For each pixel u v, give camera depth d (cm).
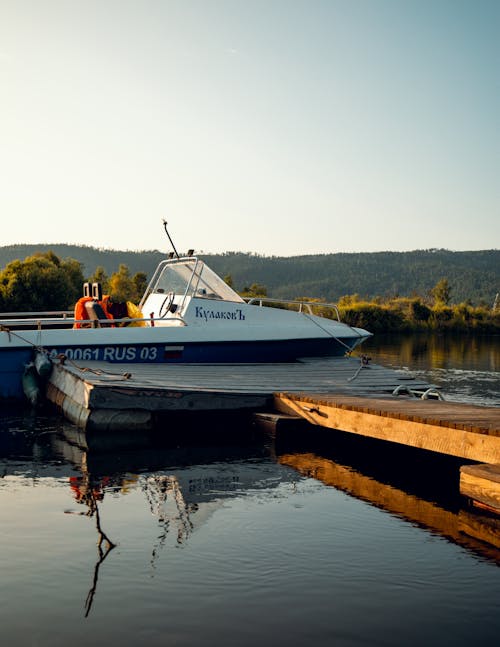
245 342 1212
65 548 421
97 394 845
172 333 1152
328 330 1302
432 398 928
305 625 323
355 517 508
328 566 401
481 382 1518
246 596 355
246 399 902
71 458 711
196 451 764
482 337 5291
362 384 1011
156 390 863
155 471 655
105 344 1102
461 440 618
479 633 319
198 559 406
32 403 1059
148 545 429
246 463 707
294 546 435
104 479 614
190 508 520
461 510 539
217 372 1065
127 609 337
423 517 514
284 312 1301
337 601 351
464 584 378
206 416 901
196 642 305
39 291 4519
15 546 423
